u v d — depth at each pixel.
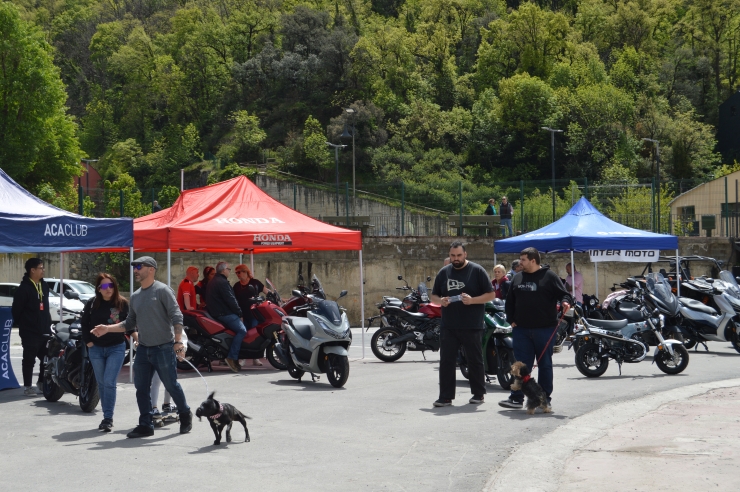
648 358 15.73
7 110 49.75
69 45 137.88
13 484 6.64
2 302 27.67
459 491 6.36
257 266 28.17
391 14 150.75
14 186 12.15
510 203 32.09
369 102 107.94
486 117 109.75
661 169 92.31
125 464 7.29
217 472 6.96
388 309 15.97
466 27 137.88
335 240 15.90
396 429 8.84
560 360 15.74
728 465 6.97
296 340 12.48
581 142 97.44
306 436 8.49
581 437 8.29
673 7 127.69
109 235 12.09
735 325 16.28
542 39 118.88
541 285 9.76
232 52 131.12
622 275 29.28
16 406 10.77
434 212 32.16
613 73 113.06
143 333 8.48
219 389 12.06
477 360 10.41
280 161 103.81
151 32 141.25
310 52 122.75
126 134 125.06
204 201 15.69
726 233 31.84
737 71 113.75
